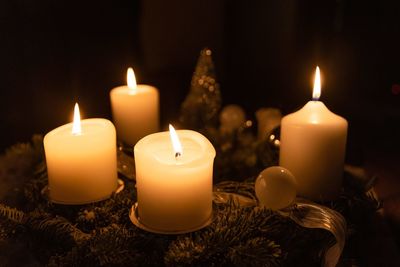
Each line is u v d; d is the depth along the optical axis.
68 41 0.88
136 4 0.94
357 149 0.80
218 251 0.53
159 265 0.55
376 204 0.65
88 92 0.93
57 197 0.61
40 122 0.89
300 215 0.58
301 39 1.01
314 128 0.62
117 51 0.94
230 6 1.03
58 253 0.58
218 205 0.60
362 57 1.04
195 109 0.82
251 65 1.06
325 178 0.64
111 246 0.53
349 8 1.02
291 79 1.04
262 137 0.81
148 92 0.72
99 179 0.60
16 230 0.59
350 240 0.62
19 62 0.85
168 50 0.99
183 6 0.98
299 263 0.58
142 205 0.55
